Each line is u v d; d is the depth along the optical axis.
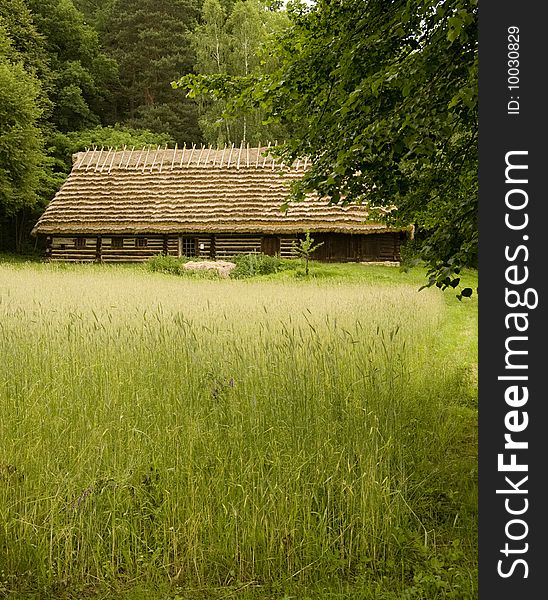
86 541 3.17
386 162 4.79
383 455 3.84
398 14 4.30
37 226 26.53
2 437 3.77
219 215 25.30
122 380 4.64
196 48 38.53
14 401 4.23
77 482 3.45
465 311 13.61
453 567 3.04
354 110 4.63
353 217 24.38
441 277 3.79
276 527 3.23
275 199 25.39
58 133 33.81
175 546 3.14
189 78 5.82
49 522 3.21
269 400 4.32
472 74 3.53
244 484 3.46
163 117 39.62
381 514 3.40
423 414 5.11
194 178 26.72
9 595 2.94
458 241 4.00
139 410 4.15
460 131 5.25
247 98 5.65
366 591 2.91
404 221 6.52
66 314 6.96
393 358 5.70
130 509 3.35
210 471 3.63
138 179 27.19
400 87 4.10
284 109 5.92
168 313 7.07
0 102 25.28
